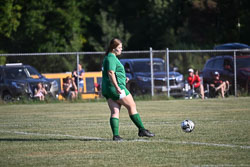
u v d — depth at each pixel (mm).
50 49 148750
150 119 46719
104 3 183875
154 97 80188
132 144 29844
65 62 119125
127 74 88750
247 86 87438
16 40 148500
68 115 53969
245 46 97625
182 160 24188
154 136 33500
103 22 168625
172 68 94312
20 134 36562
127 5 190250
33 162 24422
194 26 162000
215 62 92500
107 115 53094
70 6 158750
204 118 46750
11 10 143250
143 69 88625
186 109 58719
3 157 25969
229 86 88625
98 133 36250
